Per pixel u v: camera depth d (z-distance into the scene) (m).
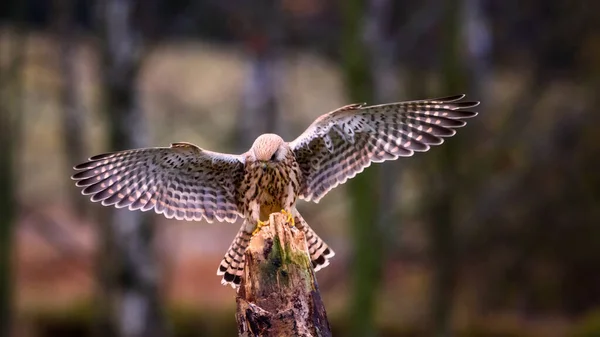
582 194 20.75
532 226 20.83
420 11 19.44
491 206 19.30
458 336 19.91
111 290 17.03
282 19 21.25
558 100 21.27
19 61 18.52
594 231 20.78
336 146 7.57
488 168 18.88
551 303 21.03
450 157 17.38
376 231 16.44
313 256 7.51
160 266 19.25
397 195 18.38
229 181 7.52
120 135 16.91
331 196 20.94
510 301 21.08
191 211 7.54
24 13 18.84
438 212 17.62
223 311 19.94
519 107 20.28
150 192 7.46
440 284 17.84
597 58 20.78
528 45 21.34
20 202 20.92
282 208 7.52
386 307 20.25
